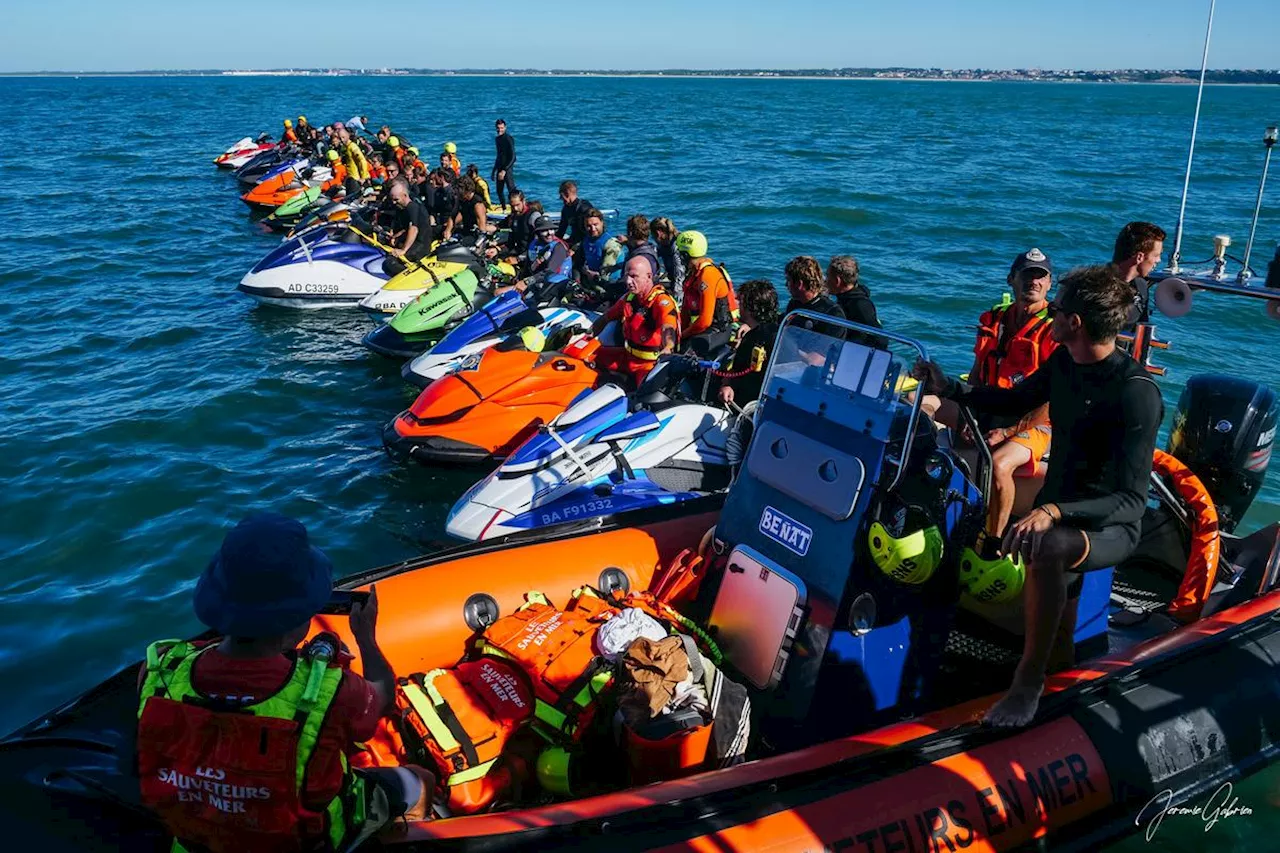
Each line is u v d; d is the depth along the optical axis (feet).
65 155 119.75
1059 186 94.27
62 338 38.52
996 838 11.05
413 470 25.22
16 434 27.78
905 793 10.87
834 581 12.29
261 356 35.81
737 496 14.02
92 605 19.08
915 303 44.98
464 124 185.88
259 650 7.52
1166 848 12.35
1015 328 16.62
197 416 29.22
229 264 53.83
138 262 54.08
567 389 24.34
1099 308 10.54
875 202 79.77
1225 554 16.81
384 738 12.23
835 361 13.06
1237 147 158.40
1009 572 12.57
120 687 11.03
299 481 24.75
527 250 41.86
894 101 397.19
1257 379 33.71
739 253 58.80
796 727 12.39
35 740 10.16
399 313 35.63
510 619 13.89
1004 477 14.89
